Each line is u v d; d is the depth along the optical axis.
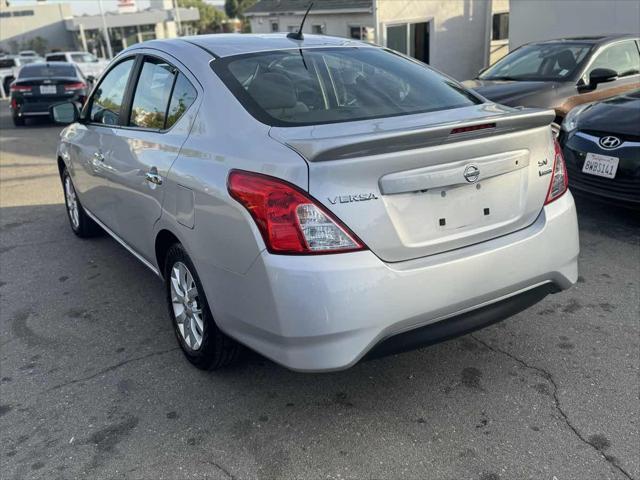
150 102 3.45
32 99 13.58
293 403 2.89
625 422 2.66
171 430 2.73
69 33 59.22
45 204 6.72
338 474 2.43
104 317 3.86
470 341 3.38
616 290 3.91
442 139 2.40
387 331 2.40
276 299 2.35
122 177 3.61
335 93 2.94
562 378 3.00
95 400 2.98
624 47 7.51
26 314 3.96
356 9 18.34
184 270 3.11
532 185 2.75
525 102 6.70
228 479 2.43
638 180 4.65
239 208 2.44
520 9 13.02
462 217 2.56
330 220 2.30
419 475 2.41
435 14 16.17
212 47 3.25
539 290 2.82
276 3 24.34
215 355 2.97
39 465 2.54
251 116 2.71
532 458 2.47
